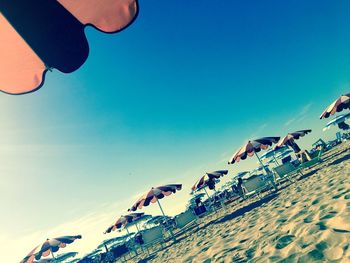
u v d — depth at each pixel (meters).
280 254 3.17
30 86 1.40
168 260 6.44
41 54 1.29
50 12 1.34
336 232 3.03
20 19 1.30
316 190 6.10
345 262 2.42
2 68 1.38
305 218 4.12
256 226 5.34
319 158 10.20
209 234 7.33
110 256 14.49
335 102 10.97
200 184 11.20
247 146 10.48
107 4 1.35
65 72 1.33
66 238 11.45
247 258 3.58
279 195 8.52
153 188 10.28
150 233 9.61
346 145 15.95
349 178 5.64
